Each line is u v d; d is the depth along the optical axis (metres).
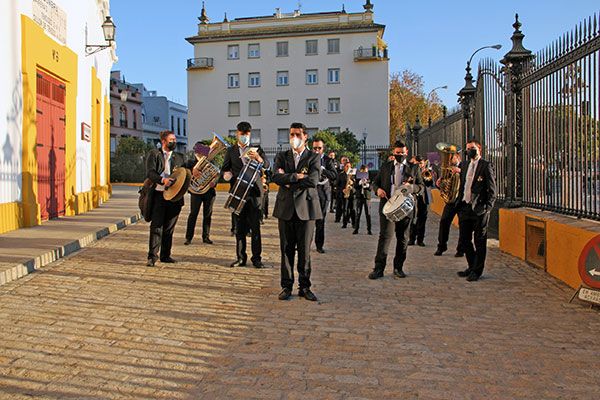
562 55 8.54
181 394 4.02
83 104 16.48
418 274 8.40
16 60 11.10
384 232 8.00
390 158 8.35
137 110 61.34
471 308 6.45
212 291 7.06
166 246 8.86
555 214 8.98
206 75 58.50
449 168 9.90
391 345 5.12
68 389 4.07
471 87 14.71
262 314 6.09
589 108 7.68
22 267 7.61
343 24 56.69
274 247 10.96
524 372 4.52
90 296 6.65
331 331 5.52
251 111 58.03
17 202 11.34
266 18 58.88
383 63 55.75
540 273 8.44
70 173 14.96
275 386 4.18
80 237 10.31
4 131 10.66
